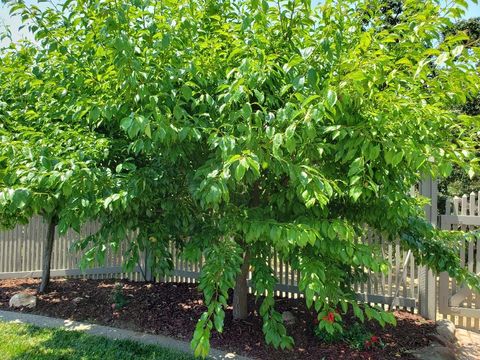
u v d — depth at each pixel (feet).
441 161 7.62
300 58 7.60
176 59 9.16
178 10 9.34
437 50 7.55
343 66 7.77
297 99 8.00
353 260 8.58
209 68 9.88
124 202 8.82
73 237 22.77
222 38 10.24
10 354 12.29
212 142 7.88
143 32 8.64
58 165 8.55
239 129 7.88
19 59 13.07
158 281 21.48
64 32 11.03
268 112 8.83
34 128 12.22
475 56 7.65
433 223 16.29
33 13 10.06
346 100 7.45
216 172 7.61
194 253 10.18
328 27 8.36
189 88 8.55
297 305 16.75
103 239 10.68
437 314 17.11
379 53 7.67
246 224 8.84
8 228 18.19
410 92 8.95
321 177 7.59
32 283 21.71
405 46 8.90
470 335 15.33
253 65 8.14
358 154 8.50
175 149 9.06
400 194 9.23
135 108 9.42
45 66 11.94
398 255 16.99
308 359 11.85
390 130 8.13
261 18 8.81
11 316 16.51
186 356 12.04
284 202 9.89
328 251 9.12
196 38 10.05
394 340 13.51
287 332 13.57
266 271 10.47
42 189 9.50
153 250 11.37
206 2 10.16
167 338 13.89
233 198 10.75
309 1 8.45
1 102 13.73
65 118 11.92
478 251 15.92
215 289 8.61
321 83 8.23
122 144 11.60
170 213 10.81
